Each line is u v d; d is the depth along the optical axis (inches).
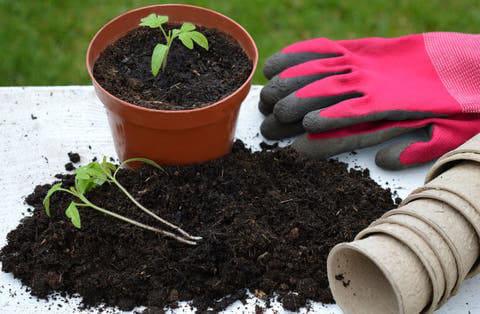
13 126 32.2
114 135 30.5
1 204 30.2
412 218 27.0
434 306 26.9
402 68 33.2
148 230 29.2
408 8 46.4
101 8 45.6
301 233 29.5
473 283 29.1
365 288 27.8
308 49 33.1
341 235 29.4
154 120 28.7
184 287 28.5
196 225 29.5
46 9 45.2
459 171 28.2
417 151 31.1
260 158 31.3
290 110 31.1
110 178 29.7
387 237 26.8
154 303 28.1
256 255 28.9
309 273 28.8
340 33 45.4
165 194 29.8
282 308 28.4
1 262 29.0
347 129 31.5
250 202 30.1
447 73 32.6
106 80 30.0
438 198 27.3
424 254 26.3
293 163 31.2
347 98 31.8
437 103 31.6
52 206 29.7
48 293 28.4
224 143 30.8
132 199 29.1
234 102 29.3
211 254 28.7
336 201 30.4
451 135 31.5
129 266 28.6
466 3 46.6
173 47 31.1
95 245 28.9
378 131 31.6
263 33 45.2
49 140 31.9
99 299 28.3
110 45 31.0
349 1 46.6
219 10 45.7
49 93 33.2
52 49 43.7
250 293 28.7
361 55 33.7
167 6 31.4
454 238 26.8
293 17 45.9
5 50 43.3
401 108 31.3
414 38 33.6
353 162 32.0
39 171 31.1
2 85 42.1
